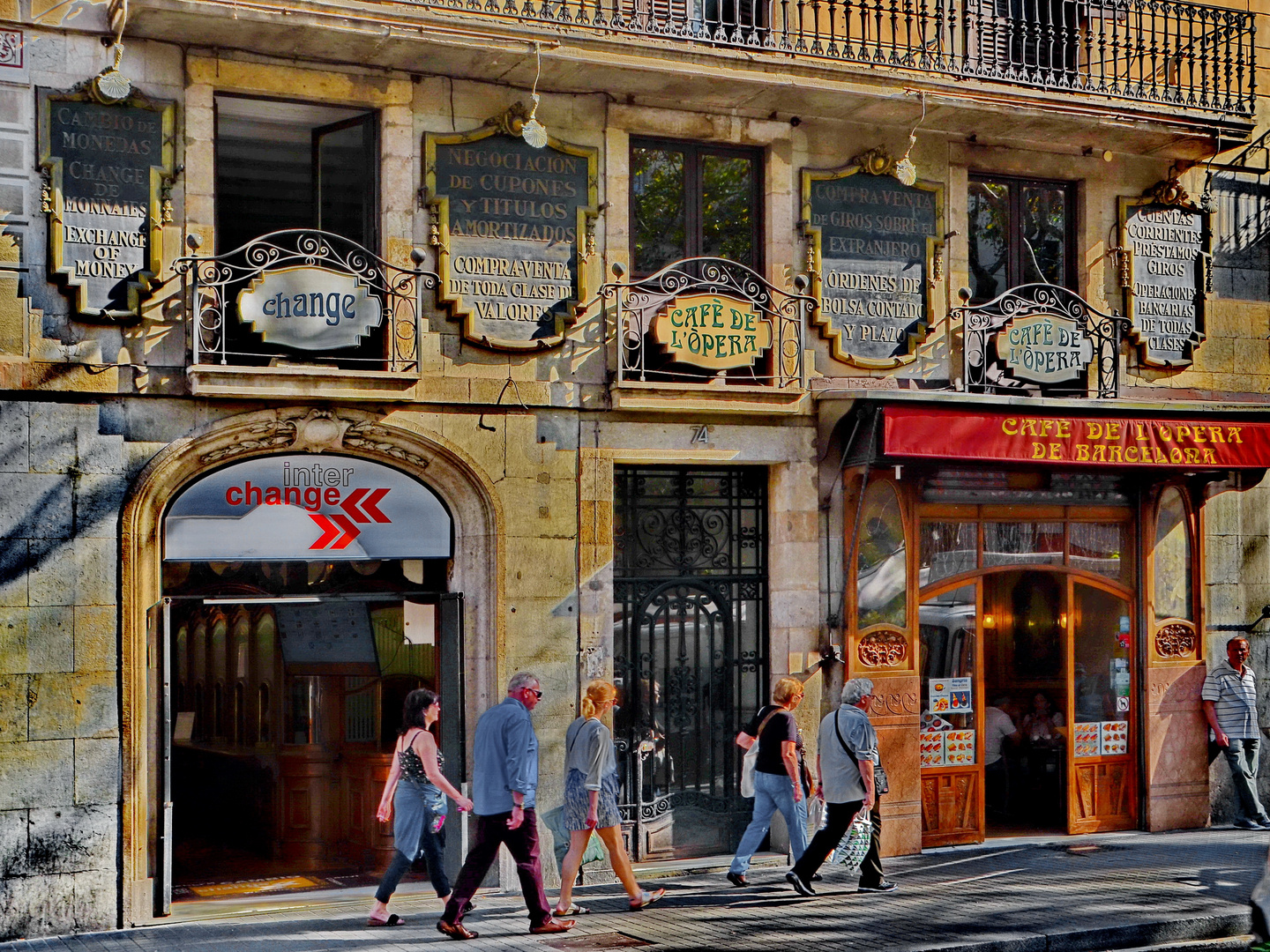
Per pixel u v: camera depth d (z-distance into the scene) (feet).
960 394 41.42
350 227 39.11
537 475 39.78
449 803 39.11
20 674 34.37
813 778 41.42
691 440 41.52
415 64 38.47
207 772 46.37
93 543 35.19
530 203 40.06
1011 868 40.93
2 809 34.06
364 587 38.88
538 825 39.40
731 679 43.01
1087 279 47.39
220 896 37.86
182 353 36.24
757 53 40.88
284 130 39.27
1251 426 44.70
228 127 38.70
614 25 39.52
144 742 35.73
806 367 42.83
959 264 45.52
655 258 42.11
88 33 35.65
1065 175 47.24
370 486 38.47
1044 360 45.65
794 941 32.24
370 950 31.76
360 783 41.52
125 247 35.86
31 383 34.68
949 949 31.48
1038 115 43.98
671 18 41.16
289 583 38.04
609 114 41.11
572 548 40.14
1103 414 43.01
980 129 45.09
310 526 37.76
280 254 38.50
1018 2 47.93
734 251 43.16
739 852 38.63
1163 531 47.65
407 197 38.68
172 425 36.04
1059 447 42.24
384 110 38.63
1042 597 47.44
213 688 46.21
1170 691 47.50
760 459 42.29
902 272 44.73
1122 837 46.16
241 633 44.62
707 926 33.91
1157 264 48.42
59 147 35.35
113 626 35.35
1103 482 46.96
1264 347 50.03
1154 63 48.11
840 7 45.34
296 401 36.96
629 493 42.01
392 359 37.81
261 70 37.35
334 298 37.06
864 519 43.39
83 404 35.19
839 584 43.01
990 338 45.32
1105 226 47.75
